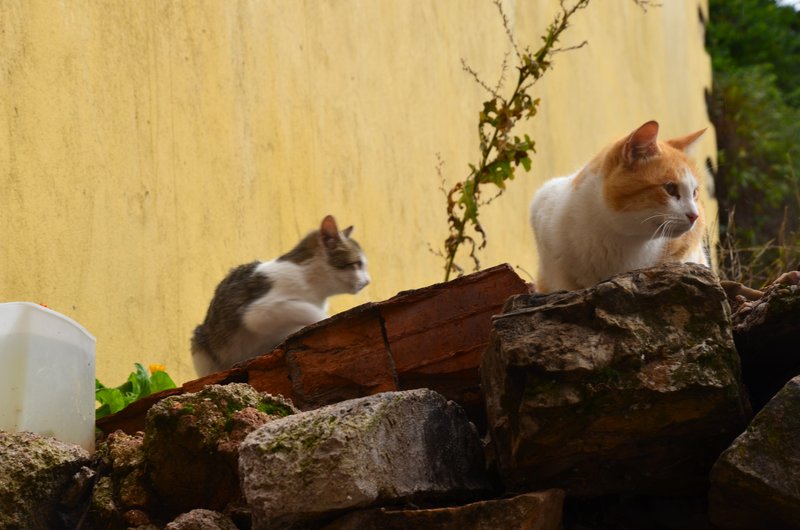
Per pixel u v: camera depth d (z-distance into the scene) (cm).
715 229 876
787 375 352
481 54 1077
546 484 330
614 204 488
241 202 692
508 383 318
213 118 673
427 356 390
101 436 422
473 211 605
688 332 313
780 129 1938
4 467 329
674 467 325
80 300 549
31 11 534
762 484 289
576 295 322
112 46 592
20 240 512
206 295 652
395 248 879
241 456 309
